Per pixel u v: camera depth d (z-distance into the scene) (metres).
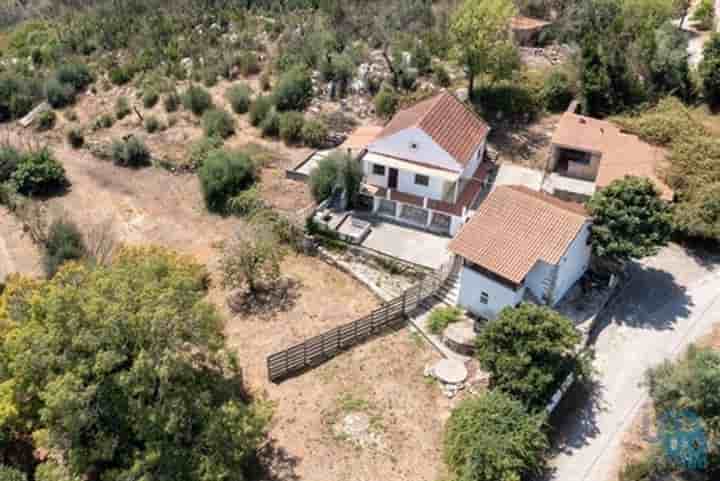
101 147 58.59
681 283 40.19
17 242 48.88
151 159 56.34
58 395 24.77
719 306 38.41
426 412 32.62
